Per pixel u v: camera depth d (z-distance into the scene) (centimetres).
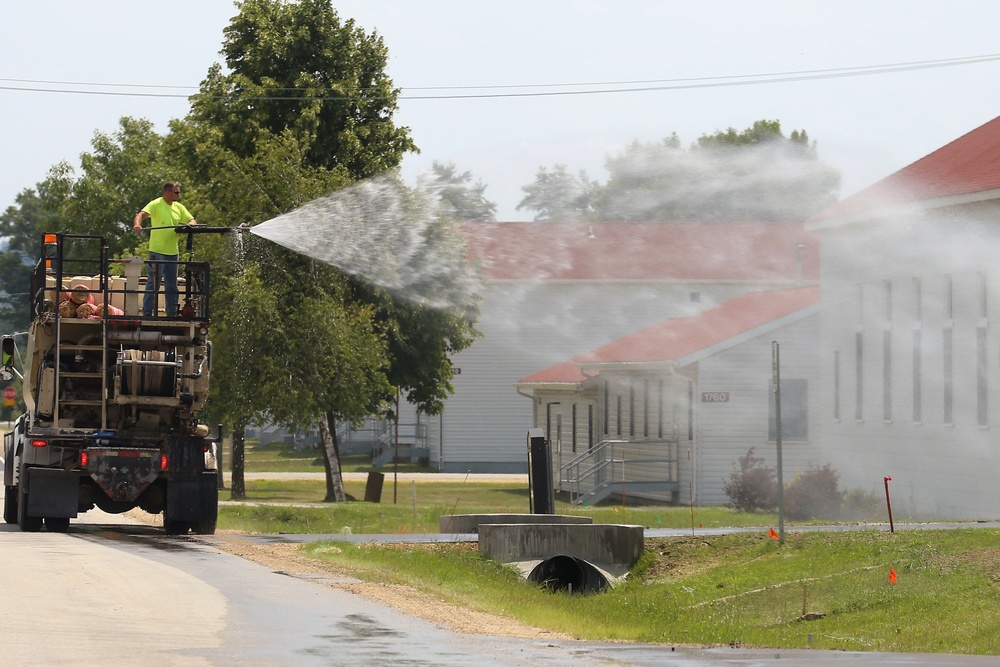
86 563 3241
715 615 3653
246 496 8562
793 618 3500
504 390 12012
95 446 4281
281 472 11788
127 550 3669
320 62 9094
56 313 4275
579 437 9844
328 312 7238
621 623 3247
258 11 8975
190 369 4347
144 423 4353
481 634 2423
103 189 12762
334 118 8912
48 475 4272
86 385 4375
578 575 4541
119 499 4275
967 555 3903
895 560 3984
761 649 2502
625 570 4475
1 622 2286
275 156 7312
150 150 13000
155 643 2139
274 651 2100
